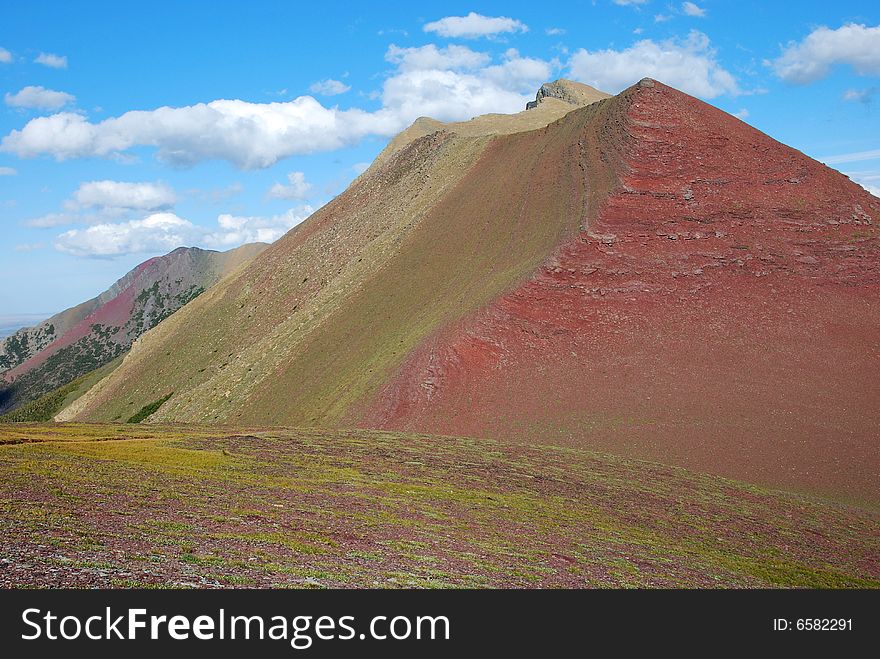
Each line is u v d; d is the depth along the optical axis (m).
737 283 79.56
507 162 118.81
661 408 65.62
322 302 111.94
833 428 61.34
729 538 40.66
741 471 56.75
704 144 90.38
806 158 93.44
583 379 70.69
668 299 77.88
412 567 28.00
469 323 77.31
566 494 45.50
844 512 48.84
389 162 162.00
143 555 24.64
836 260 81.94
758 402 65.31
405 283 101.19
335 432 63.44
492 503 41.38
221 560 25.38
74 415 140.12
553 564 31.27
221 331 135.75
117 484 35.16
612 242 81.06
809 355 71.62
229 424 85.75
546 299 77.62
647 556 34.94
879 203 89.62
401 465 48.88
